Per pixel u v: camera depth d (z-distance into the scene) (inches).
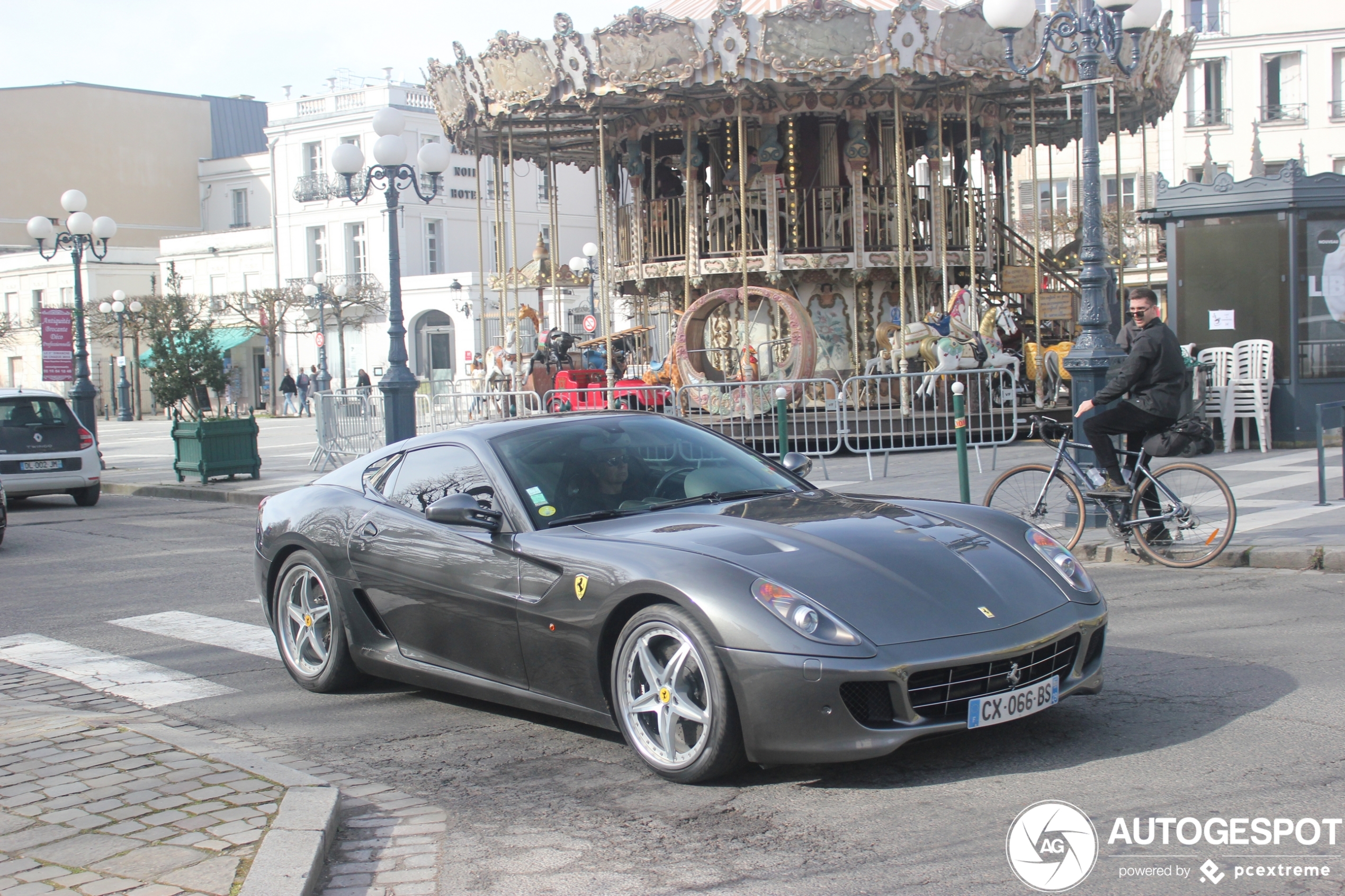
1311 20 1558.8
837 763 181.0
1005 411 646.5
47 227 866.8
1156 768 172.7
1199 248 612.1
